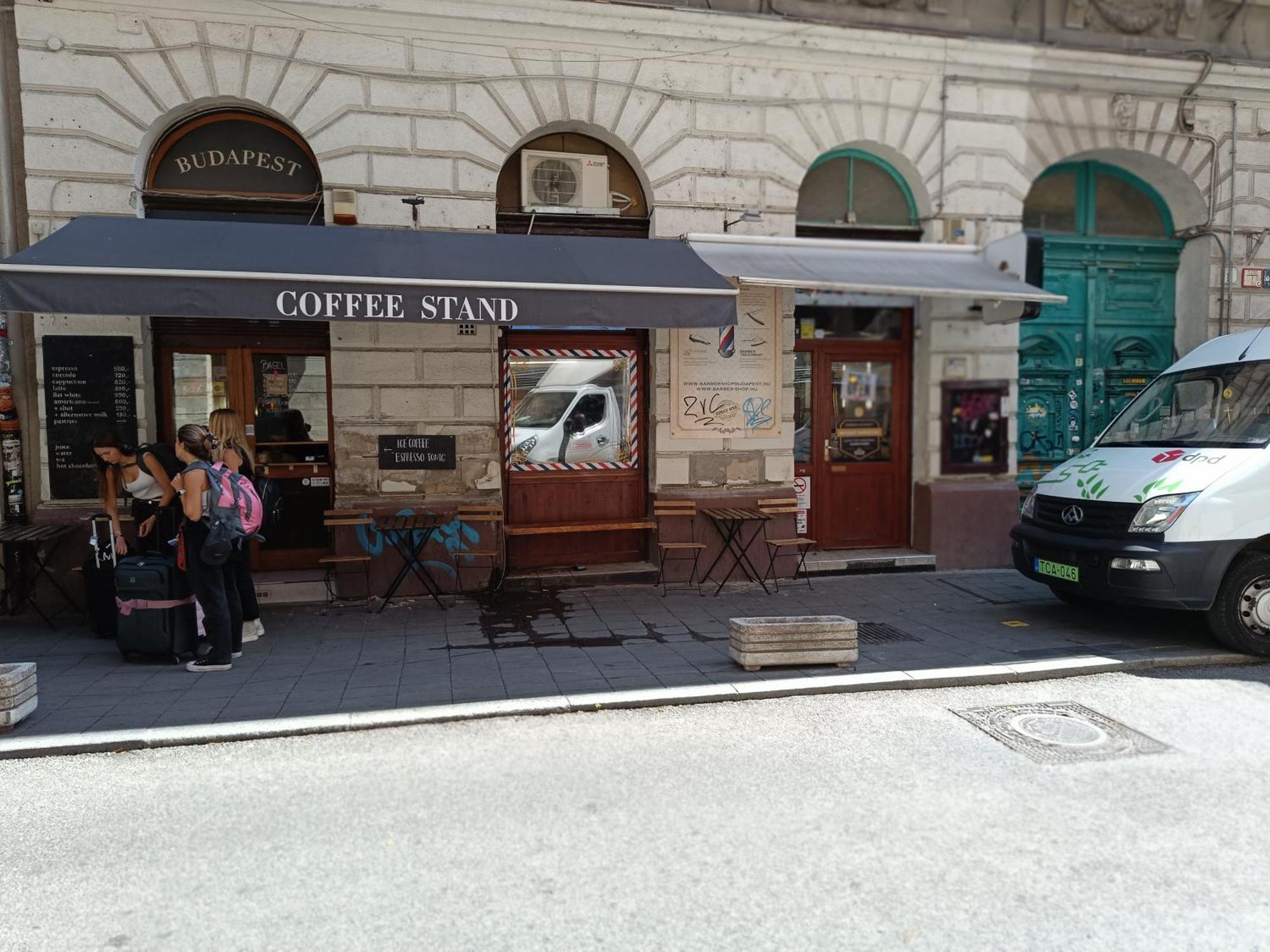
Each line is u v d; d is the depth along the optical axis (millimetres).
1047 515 7105
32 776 4383
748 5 8523
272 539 8344
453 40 7848
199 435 5957
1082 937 2963
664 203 8438
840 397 9477
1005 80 9172
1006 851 3543
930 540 9289
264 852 3574
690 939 2951
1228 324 9961
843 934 2979
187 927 3045
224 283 6129
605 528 8383
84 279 5906
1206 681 5809
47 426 7324
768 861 3467
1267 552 6285
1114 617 7379
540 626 7168
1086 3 9312
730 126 8555
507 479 8656
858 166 9289
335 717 5062
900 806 3961
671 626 7168
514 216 8359
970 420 9367
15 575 7383
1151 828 3750
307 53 7578
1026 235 8289
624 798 4055
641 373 8859
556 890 3262
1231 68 9602
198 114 7707
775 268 7832
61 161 7223
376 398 7941
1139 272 10156
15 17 7164
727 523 8609
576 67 8133
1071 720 5090
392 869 3422
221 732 4828
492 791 4141
